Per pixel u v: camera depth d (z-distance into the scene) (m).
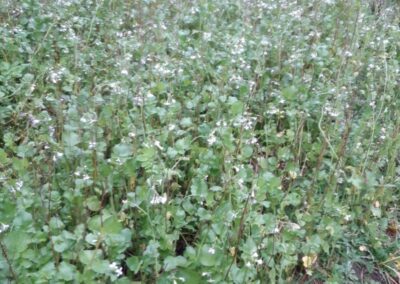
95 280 0.69
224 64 1.21
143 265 0.71
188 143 0.91
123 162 0.85
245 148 0.91
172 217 0.82
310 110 1.15
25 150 0.87
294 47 1.36
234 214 0.77
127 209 0.84
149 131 0.92
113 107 0.99
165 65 1.15
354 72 1.33
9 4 1.35
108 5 1.52
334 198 0.94
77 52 1.19
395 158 1.15
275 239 0.80
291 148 1.04
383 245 0.97
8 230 0.71
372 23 1.62
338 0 1.72
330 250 0.92
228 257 0.75
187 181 0.93
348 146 1.08
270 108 1.12
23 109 1.05
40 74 1.10
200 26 1.45
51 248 0.70
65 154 0.87
